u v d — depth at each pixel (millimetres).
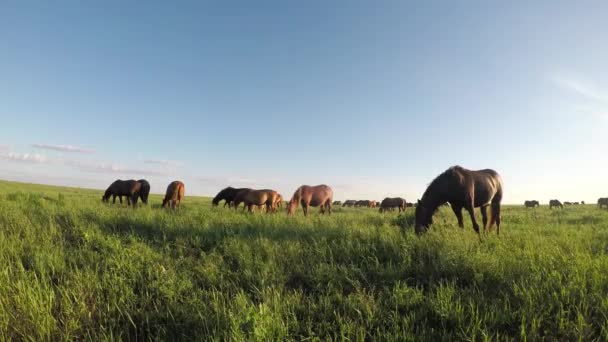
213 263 5848
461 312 3867
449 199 9094
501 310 3928
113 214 10023
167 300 4469
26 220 8266
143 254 6156
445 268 5359
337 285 5016
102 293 4547
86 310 4082
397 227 9586
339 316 3980
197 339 3484
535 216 18906
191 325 3865
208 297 4523
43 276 4684
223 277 5363
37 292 4195
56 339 3590
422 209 9062
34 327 3645
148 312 4141
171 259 6086
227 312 3936
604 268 5133
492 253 6246
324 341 3553
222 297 4348
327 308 4246
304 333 3781
